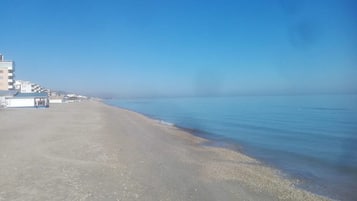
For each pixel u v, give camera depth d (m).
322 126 39.66
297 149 23.27
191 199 10.31
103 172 13.11
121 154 17.39
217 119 51.28
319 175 15.36
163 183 11.98
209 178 13.27
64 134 25.45
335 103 105.19
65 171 13.09
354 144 25.95
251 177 14.05
